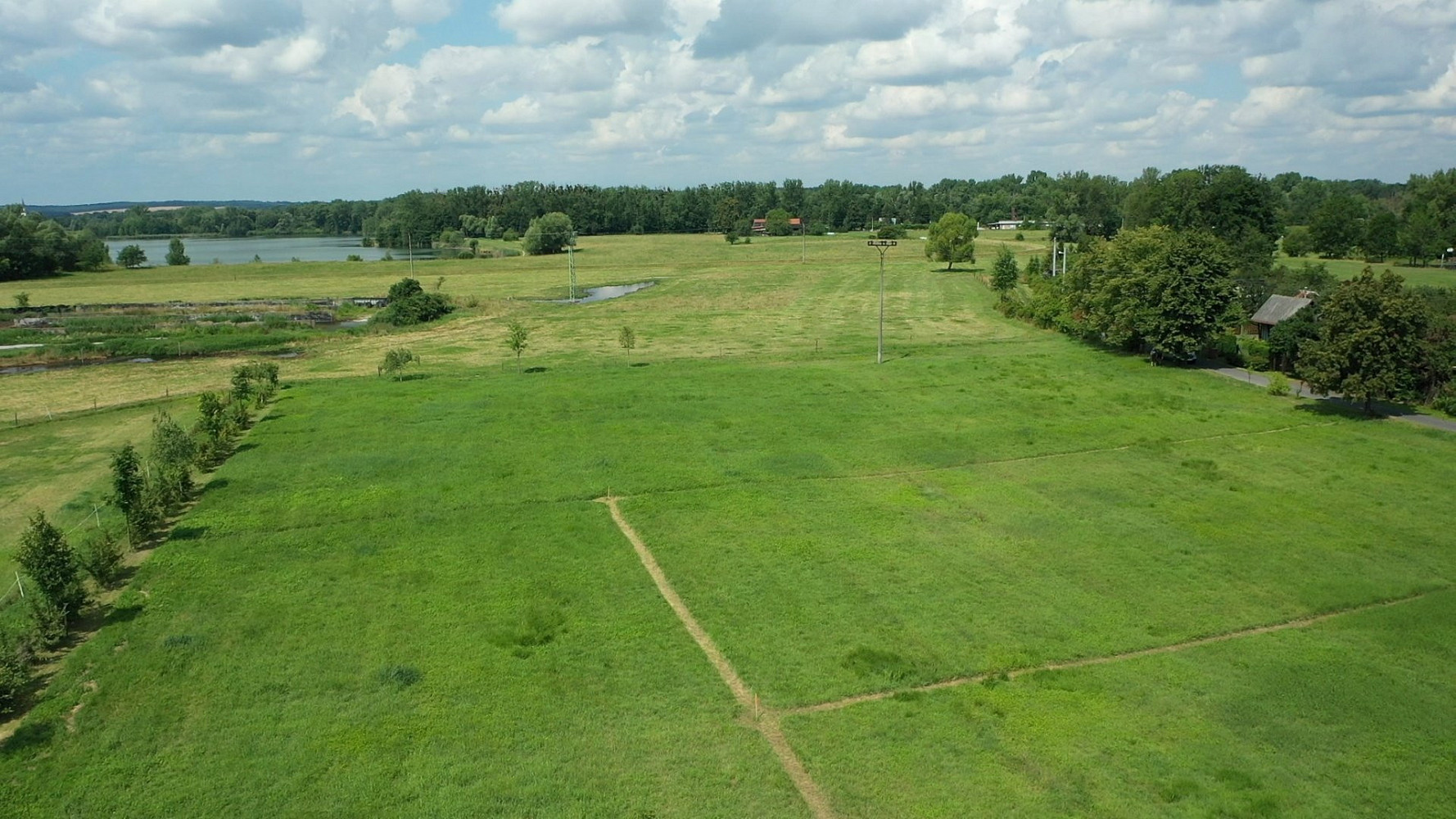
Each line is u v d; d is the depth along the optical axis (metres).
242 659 26.94
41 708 24.42
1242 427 51.56
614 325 100.12
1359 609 30.44
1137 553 34.53
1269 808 20.41
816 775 21.84
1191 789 21.06
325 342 91.06
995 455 46.84
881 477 43.38
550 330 96.81
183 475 40.12
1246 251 99.62
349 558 34.06
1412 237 134.00
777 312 109.56
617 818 20.39
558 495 40.53
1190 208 119.31
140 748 22.84
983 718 24.06
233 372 72.12
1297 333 63.06
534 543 35.41
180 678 25.92
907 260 183.25
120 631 28.52
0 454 49.38
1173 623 29.23
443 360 78.44
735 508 39.25
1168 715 24.20
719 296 128.12
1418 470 43.72
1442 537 35.78
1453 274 120.12
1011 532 36.66
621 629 28.80
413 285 111.00
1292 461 45.44
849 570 33.06
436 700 24.89
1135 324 70.38
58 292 138.88
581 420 52.97
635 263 188.88
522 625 29.03
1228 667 26.67
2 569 33.47
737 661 26.97
